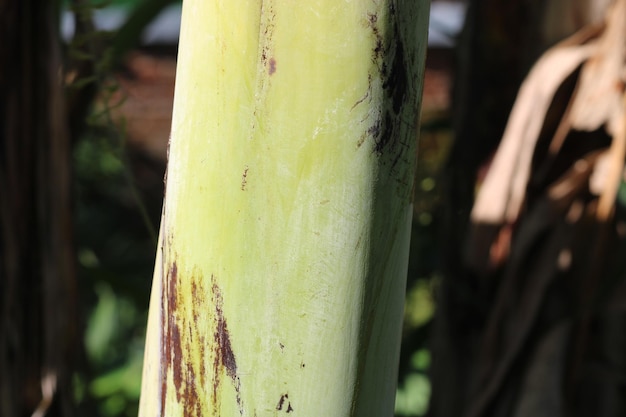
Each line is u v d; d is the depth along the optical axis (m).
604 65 1.56
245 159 0.90
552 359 1.60
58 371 1.43
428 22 0.94
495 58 1.83
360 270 0.92
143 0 1.77
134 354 3.43
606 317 1.68
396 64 0.90
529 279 1.62
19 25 1.38
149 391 1.00
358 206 0.91
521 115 1.60
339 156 0.90
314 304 0.91
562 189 1.59
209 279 0.92
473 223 1.67
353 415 0.94
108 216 3.55
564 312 1.63
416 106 0.93
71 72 1.46
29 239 1.41
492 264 1.67
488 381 1.65
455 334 1.78
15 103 1.39
